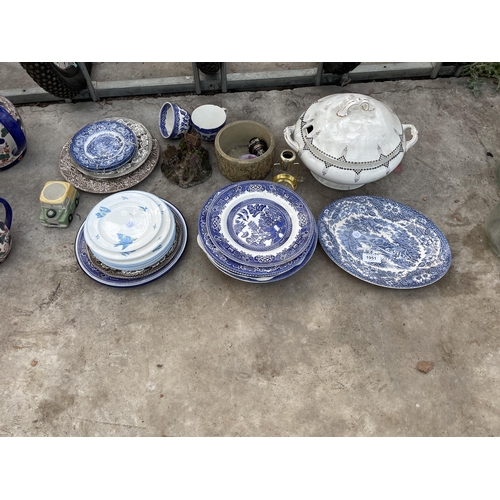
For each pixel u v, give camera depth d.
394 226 2.10
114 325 1.90
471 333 1.90
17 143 2.23
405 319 1.93
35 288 1.99
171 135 2.37
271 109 2.64
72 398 1.75
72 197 2.13
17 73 2.82
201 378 1.80
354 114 1.91
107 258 1.76
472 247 2.12
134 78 2.83
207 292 1.99
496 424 1.72
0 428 1.69
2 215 2.19
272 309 1.95
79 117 2.59
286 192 2.00
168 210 1.89
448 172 2.38
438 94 2.71
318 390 1.78
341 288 2.01
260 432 1.70
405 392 1.78
